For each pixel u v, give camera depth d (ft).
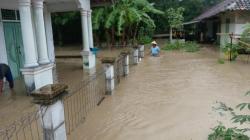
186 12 108.06
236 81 28.55
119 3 62.08
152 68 38.06
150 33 87.86
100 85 27.94
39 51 26.78
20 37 33.71
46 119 12.17
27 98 23.59
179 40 73.36
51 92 11.89
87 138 15.88
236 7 51.93
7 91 26.17
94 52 41.01
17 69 32.96
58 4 39.55
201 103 21.45
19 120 16.92
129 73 34.58
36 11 25.96
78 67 41.19
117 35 70.44
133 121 18.21
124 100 22.75
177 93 24.52
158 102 22.02
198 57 48.73
